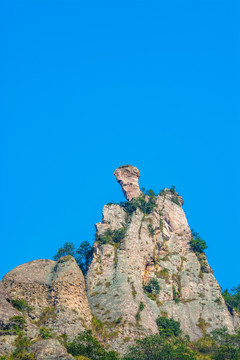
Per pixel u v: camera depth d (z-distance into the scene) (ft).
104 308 537.65
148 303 566.77
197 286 615.98
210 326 560.61
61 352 383.24
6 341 395.96
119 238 636.48
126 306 533.14
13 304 499.10
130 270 593.01
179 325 551.59
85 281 587.27
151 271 621.31
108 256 610.65
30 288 528.22
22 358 379.14
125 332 501.15
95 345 433.48
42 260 570.46
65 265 549.13
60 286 524.52
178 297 599.57
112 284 572.10
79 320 495.82
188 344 518.78
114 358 422.82
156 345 463.42
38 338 410.72
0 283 526.16
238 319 586.45
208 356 484.33
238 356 471.62
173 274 628.28
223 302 595.47
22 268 555.28
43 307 507.30
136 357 447.42
